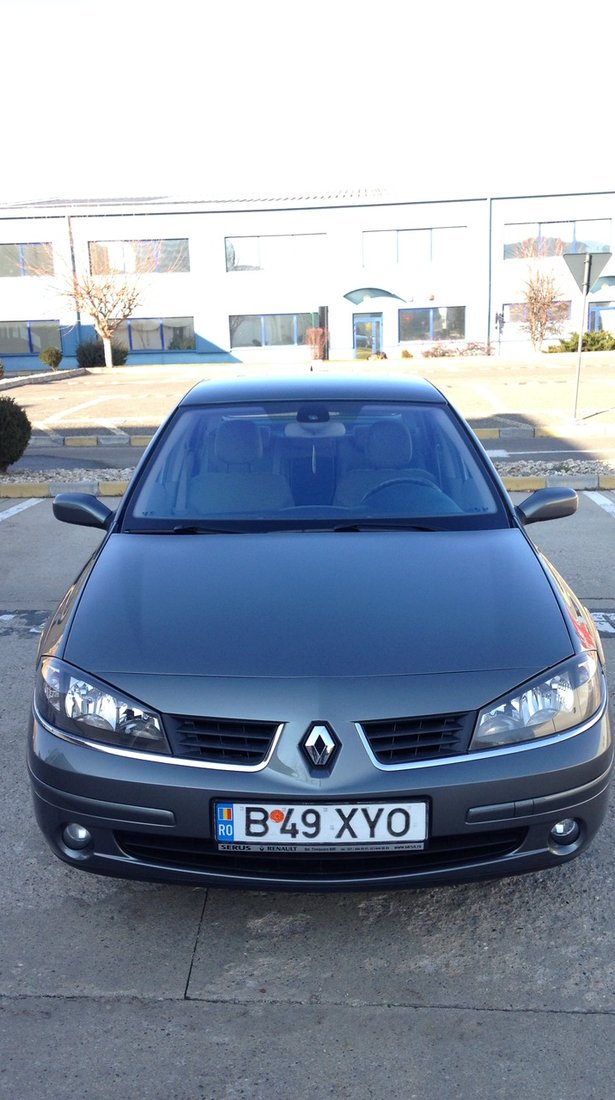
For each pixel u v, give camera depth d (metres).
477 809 2.21
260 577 2.70
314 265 38.06
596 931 2.49
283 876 2.25
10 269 38.16
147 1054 2.08
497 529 3.10
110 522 3.31
